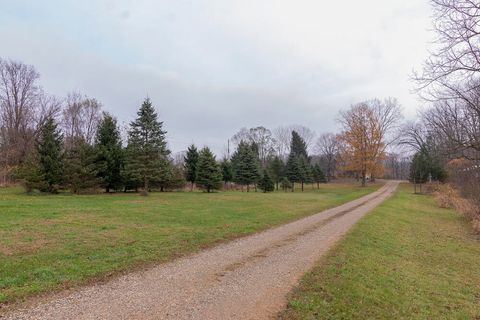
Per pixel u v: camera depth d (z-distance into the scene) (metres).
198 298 6.87
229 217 18.23
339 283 8.13
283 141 102.12
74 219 14.90
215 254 10.62
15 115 45.09
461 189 35.16
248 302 6.75
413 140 61.03
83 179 29.89
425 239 16.73
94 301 6.54
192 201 26.33
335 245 12.34
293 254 10.84
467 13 9.91
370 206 28.83
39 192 28.50
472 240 17.47
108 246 10.62
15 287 6.96
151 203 23.33
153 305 6.44
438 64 10.98
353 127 60.59
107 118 35.19
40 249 9.76
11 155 41.50
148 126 31.53
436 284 9.59
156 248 10.78
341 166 68.06
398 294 8.14
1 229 12.02
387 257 11.80
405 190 58.59
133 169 31.50
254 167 53.66
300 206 26.39
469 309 8.01
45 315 5.84
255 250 11.31
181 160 64.00
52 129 30.12
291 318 6.12
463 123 17.92
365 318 6.50
